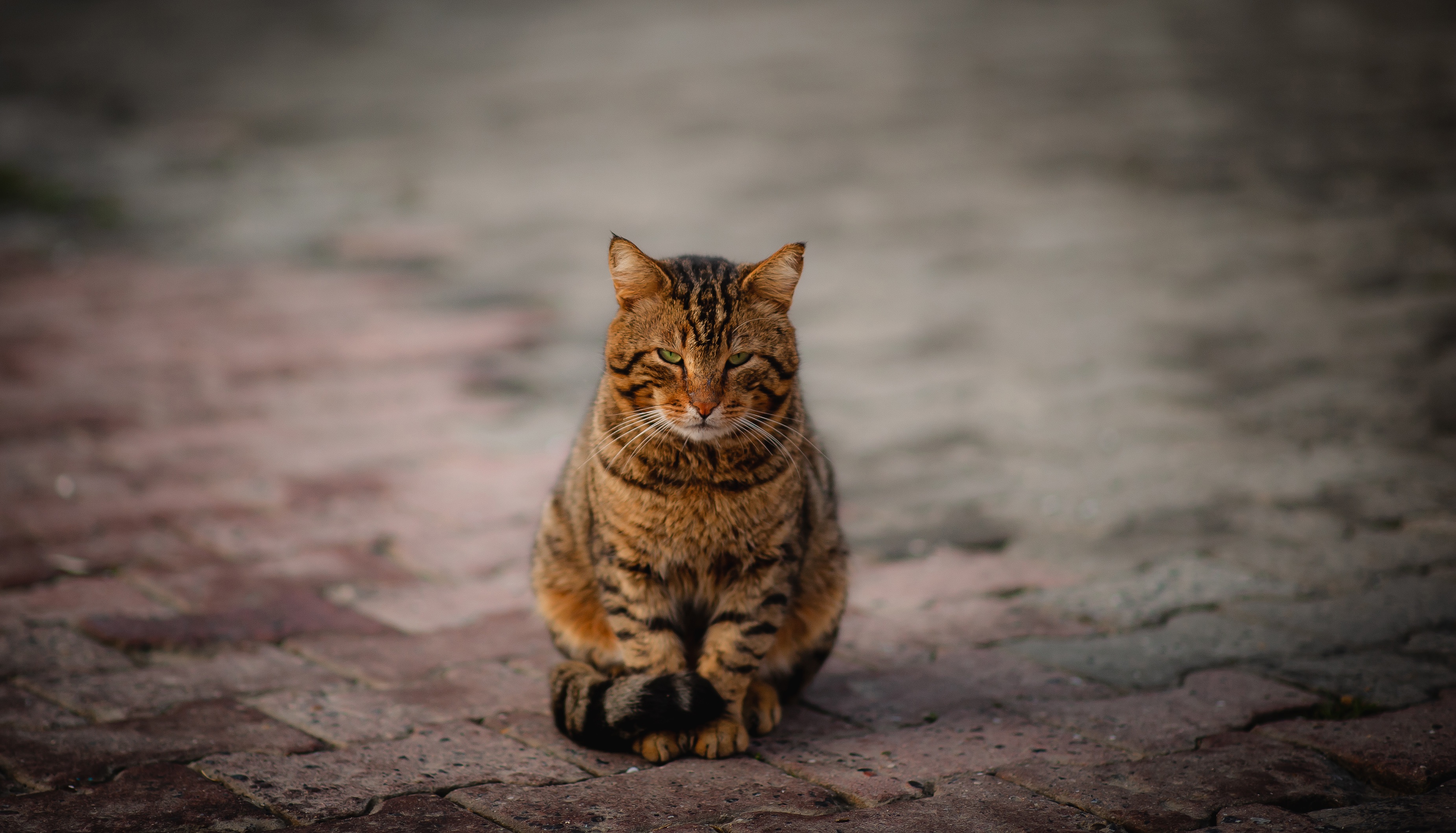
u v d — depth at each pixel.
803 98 16.67
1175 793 3.12
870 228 10.70
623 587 3.56
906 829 2.95
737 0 26.64
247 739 3.45
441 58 21.00
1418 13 20.77
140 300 8.87
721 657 3.55
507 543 5.12
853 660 4.10
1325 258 9.20
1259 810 3.02
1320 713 3.59
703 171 12.99
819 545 3.85
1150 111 14.69
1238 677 3.83
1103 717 3.59
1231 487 5.51
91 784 3.18
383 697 3.77
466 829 2.97
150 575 4.70
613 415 3.63
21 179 12.31
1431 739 3.37
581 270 9.72
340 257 10.16
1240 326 7.88
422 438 6.39
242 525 5.22
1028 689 3.82
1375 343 7.39
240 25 25.45
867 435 6.41
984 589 4.64
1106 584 4.62
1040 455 6.05
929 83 17.20
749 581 3.54
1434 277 8.61
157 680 3.84
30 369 7.29
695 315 3.47
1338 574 4.61
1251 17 21.31
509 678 3.93
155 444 6.19
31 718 3.55
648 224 10.95
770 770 3.31
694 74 18.72
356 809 3.07
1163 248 9.73
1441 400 6.44
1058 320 8.20
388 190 12.45
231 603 4.46
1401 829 2.91
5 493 5.48
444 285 9.38
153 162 13.54
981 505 5.48
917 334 8.06
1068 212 10.93
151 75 19.53
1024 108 15.27
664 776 3.27
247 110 16.70
